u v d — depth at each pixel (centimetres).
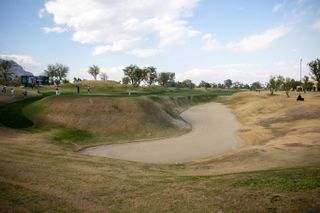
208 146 3450
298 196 1181
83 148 3259
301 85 13438
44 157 2072
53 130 3694
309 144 2770
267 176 1530
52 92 7338
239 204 1159
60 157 2139
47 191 1330
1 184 1370
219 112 7862
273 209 1084
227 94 16188
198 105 10381
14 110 4275
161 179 1625
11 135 3134
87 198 1273
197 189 1388
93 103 4616
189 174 1877
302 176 1460
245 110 7356
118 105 4744
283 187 1302
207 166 2242
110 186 1454
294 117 4947
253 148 2831
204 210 1124
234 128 4950
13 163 1777
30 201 1205
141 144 3584
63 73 14638
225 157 2564
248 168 2025
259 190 1295
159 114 5169
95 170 1800
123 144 3569
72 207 1168
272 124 4709
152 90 13225
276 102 7138
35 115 4147
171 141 3812
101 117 4306
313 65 8612
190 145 3525
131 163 2283
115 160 2339
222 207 1142
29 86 10006
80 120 4109
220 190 1347
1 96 5422
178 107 8119
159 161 2712
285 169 1738
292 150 2559
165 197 1288
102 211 1138
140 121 4481
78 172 1703
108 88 11106
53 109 4303
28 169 1666
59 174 1620
